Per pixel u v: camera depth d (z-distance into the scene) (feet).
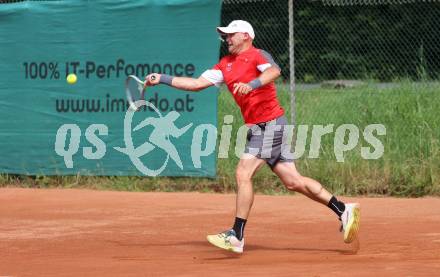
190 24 108.78
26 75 115.65
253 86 62.23
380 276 53.83
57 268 59.67
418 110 117.39
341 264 59.62
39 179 115.65
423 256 63.16
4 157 117.19
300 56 211.61
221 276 54.95
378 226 80.53
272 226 82.02
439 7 201.26
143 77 110.73
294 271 56.44
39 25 114.73
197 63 108.68
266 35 214.48
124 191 109.29
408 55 202.90
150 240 73.97
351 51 209.05
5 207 97.09
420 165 106.11
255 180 108.06
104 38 112.06
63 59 114.01
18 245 71.82
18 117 116.26
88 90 113.09
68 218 88.38
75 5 113.19
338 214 65.62
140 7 110.42
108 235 77.10
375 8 206.80
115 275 56.24
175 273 56.80
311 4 209.36
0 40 116.47
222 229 80.12
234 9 213.25
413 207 93.50
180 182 110.73
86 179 113.80
